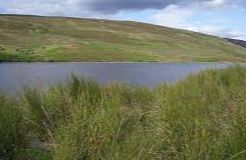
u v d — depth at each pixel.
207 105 8.08
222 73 16.41
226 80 15.55
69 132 6.22
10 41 127.00
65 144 5.93
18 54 108.75
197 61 138.75
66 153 5.86
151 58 132.50
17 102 8.77
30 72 48.56
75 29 164.25
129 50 139.62
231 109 7.24
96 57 122.19
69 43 135.00
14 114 7.55
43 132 8.12
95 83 10.98
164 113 6.89
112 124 6.31
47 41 133.88
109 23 188.00
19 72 48.38
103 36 161.75
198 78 15.16
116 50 135.38
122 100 10.20
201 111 7.46
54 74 43.00
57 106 8.80
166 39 179.12
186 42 183.25
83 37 155.12
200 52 166.25
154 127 6.85
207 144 5.69
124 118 6.86
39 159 6.94
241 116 6.43
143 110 8.78
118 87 11.27
